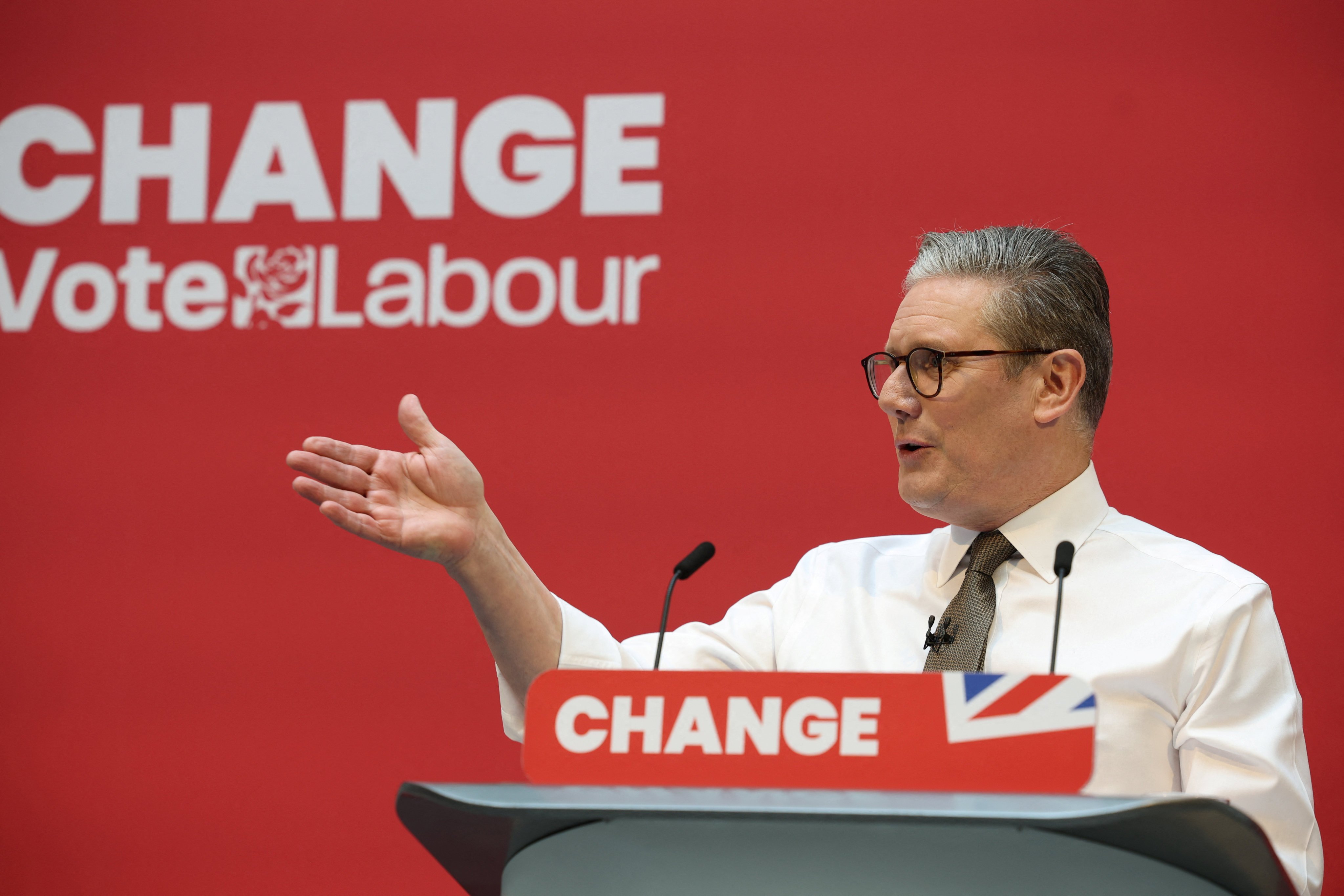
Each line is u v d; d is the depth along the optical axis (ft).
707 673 5.81
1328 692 12.78
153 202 16.35
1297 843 7.34
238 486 15.58
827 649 8.97
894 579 9.16
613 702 5.85
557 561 14.71
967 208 14.55
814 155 15.06
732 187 15.17
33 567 15.74
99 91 16.69
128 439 15.89
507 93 15.84
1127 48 14.39
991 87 14.73
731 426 14.69
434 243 15.66
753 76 15.35
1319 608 12.93
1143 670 7.92
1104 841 5.05
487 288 15.47
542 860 5.62
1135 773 7.79
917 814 4.80
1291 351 13.44
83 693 15.35
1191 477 13.42
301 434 15.57
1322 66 13.89
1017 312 8.41
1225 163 13.93
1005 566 8.64
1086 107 14.40
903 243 14.67
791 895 5.12
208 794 14.88
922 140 14.82
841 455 14.40
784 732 5.68
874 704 5.64
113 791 15.07
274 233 16.03
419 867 14.37
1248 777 7.40
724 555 14.42
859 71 15.10
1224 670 7.80
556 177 15.57
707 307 14.99
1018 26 14.76
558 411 15.05
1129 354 13.76
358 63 16.24
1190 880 5.32
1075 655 8.14
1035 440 8.43
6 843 15.08
